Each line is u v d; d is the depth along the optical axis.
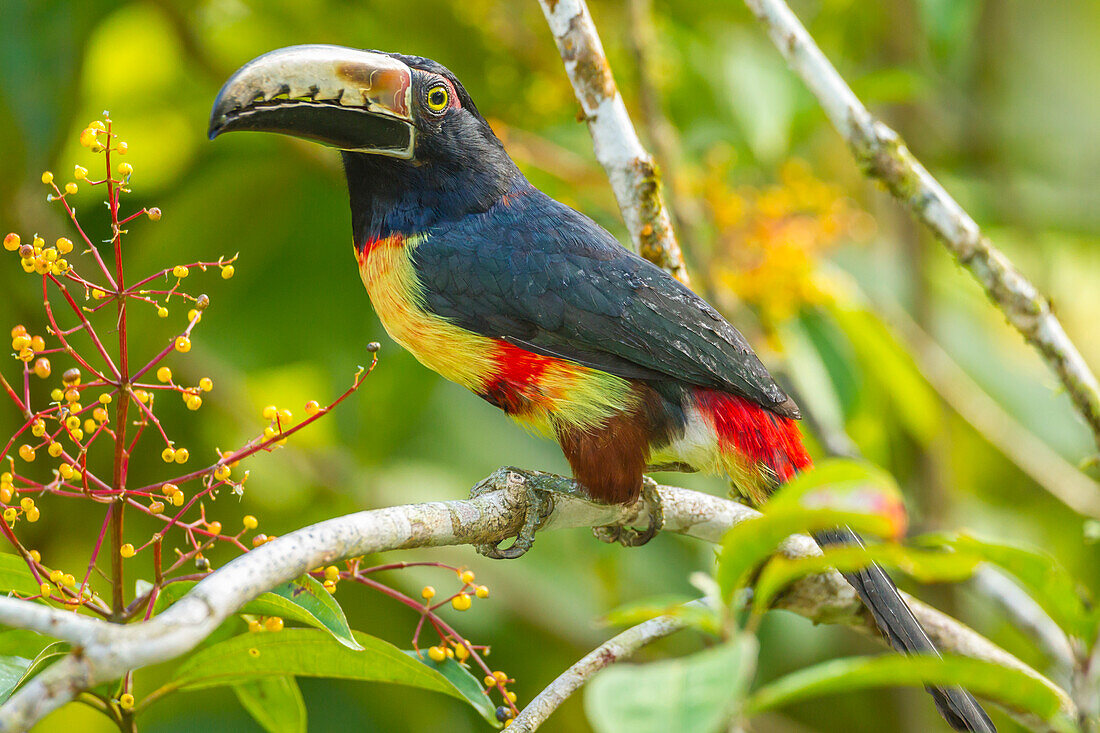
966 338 12.71
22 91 10.42
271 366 11.55
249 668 5.91
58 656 5.81
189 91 11.84
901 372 10.88
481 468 11.43
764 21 7.56
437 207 8.08
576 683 6.01
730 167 10.71
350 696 11.14
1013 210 12.84
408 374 10.91
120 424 5.50
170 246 11.58
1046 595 5.20
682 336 7.75
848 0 11.84
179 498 5.55
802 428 11.38
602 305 7.73
